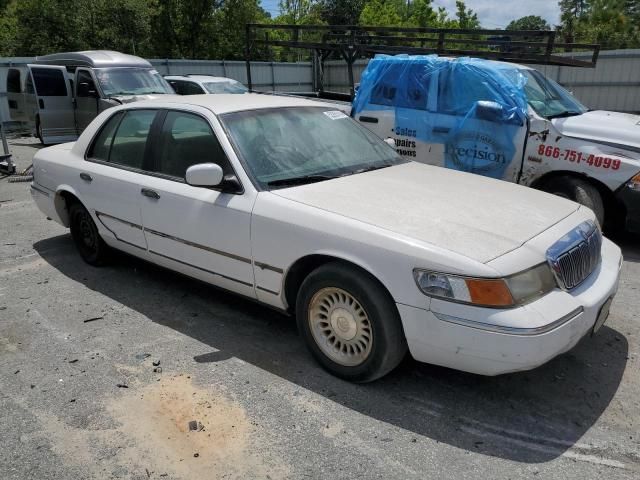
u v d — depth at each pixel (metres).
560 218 3.39
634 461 2.66
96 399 3.20
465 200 3.52
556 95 6.80
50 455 2.75
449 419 2.99
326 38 10.93
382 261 2.94
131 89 12.34
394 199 3.45
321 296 3.30
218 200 3.69
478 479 2.55
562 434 2.86
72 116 13.16
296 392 3.24
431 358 2.96
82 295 4.67
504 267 2.76
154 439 2.86
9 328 4.09
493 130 6.30
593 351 3.71
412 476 2.57
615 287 3.31
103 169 4.67
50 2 25.17
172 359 3.62
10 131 16.66
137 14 26.38
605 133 5.75
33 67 12.57
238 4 33.06
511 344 2.68
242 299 4.55
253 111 4.08
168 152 4.19
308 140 4.09
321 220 3.21
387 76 7.25
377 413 3.04
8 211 7.52
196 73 23.16
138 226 4.38
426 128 6.84
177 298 4.58
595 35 34.50
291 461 2.68
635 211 5.64
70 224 5.36
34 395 3.25
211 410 3.08
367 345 3.15
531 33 7.97
